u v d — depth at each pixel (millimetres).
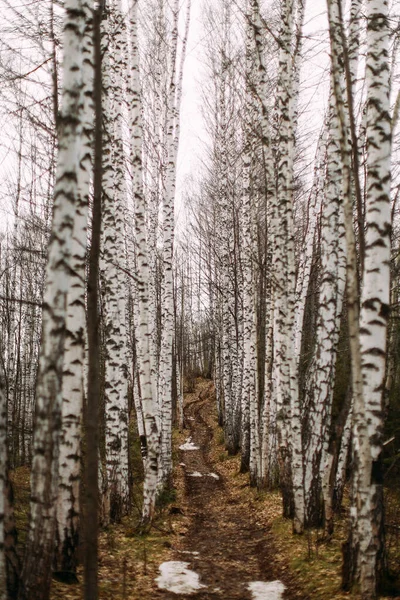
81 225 6746
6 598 4613
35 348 23281
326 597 6289
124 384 12711
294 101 12164
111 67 12273
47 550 4633
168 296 14367
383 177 5930
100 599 6383
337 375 15297
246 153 15391
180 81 14906
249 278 16094
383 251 5910
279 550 8992
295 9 12055
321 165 12109
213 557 9109
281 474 11062
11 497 5188
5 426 4926
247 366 18156
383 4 6055
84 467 10070
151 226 17469
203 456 23031
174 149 14453
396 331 11875
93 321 4684
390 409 12648
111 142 10812
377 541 5953
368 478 5871
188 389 44781
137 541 9531
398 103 6281
